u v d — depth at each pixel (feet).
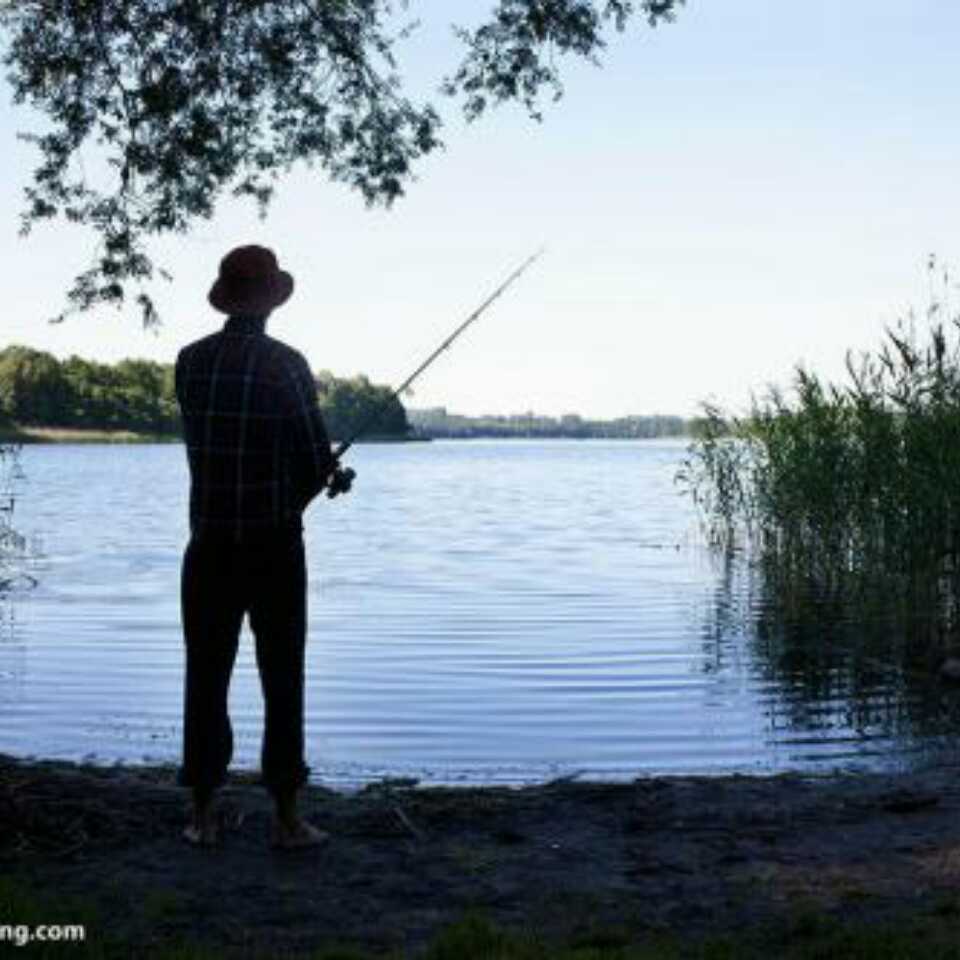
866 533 53.16
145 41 26.00
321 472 17.03
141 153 26.78
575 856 17.66
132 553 80.23
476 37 28.02
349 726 31.37
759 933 14.49
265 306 17.22
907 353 48.70
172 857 17.20
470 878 16.62
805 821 19.61
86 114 26.43
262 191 27.99
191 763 17.60
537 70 28.04
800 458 57.77
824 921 14.60
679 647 44.01
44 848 17.33
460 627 48.78
